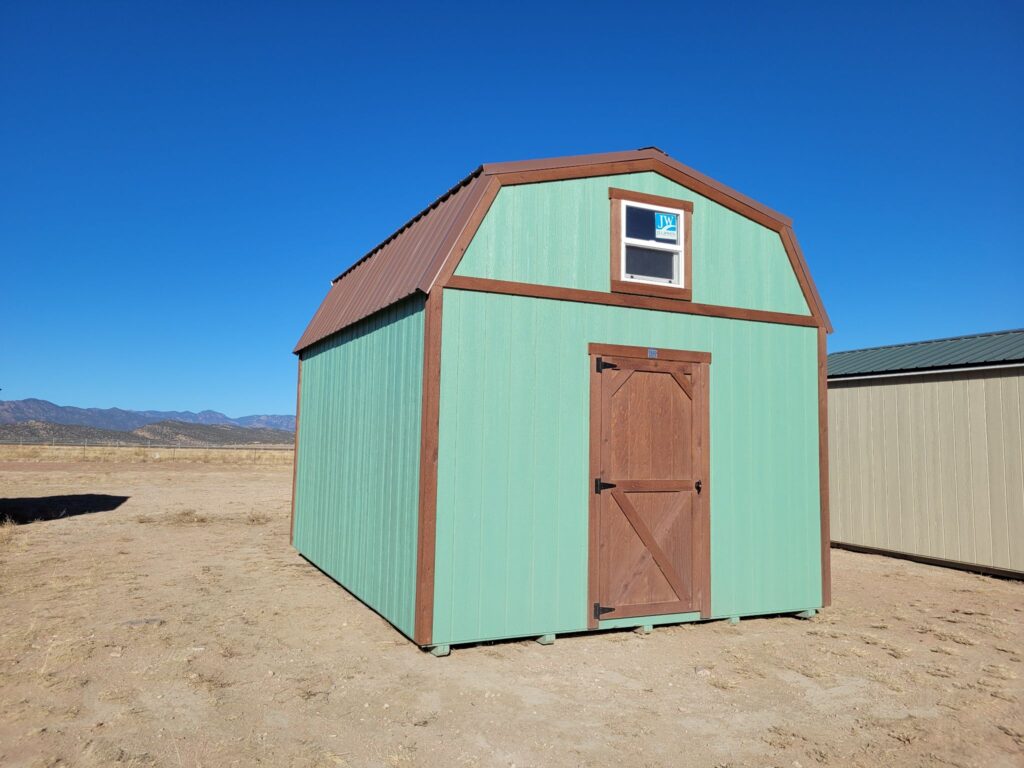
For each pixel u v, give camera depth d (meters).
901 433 11.17
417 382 5.95
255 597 7.46
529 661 5.49
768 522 7.12
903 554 11.05
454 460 5.73
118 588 7.64
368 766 3.64
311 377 10.21
